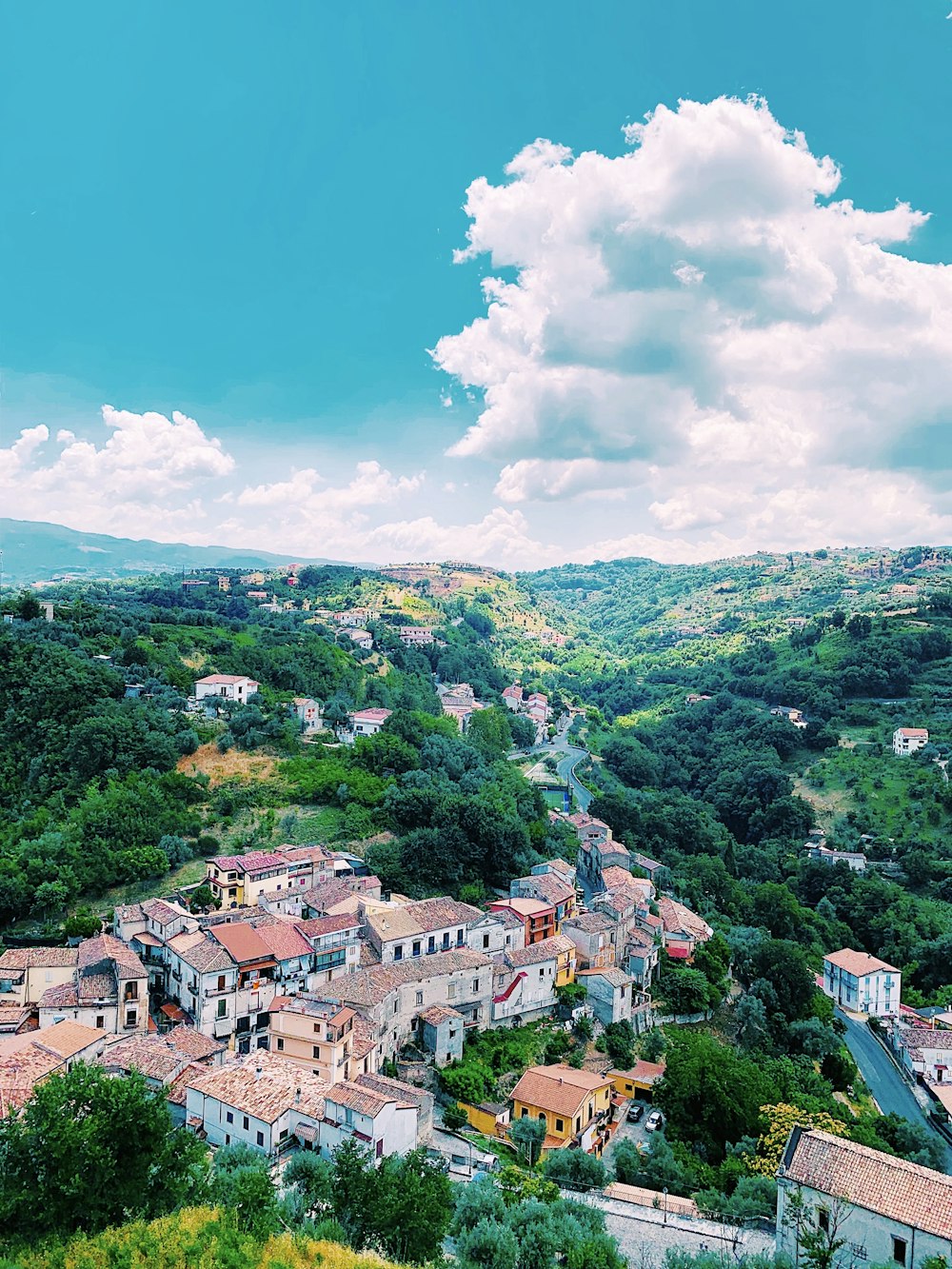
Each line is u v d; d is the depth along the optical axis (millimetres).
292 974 97438
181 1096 77500
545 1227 58031
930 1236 56000
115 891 119188
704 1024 118375
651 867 162375
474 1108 87625
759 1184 75250
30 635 182500
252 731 167000
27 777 144875
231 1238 47156
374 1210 54562
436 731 198000
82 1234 45844
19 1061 77375
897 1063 128500
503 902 121688
